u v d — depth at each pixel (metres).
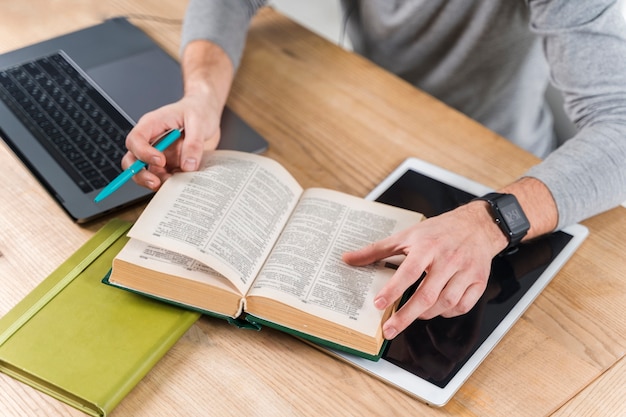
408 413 0.86
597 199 1.08
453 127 1.27
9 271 1.00
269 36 1.48
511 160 1.21
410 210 1.10
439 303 0.93
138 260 0.93
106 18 1.53
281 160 1.20
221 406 0.86
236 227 0.96
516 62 1.55
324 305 0.89
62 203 1.08
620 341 0.95
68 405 0.85
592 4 1.17
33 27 1.50
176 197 0.98
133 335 0.91
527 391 0.89
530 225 1.03
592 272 1.03
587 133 1.16
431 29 1.58
